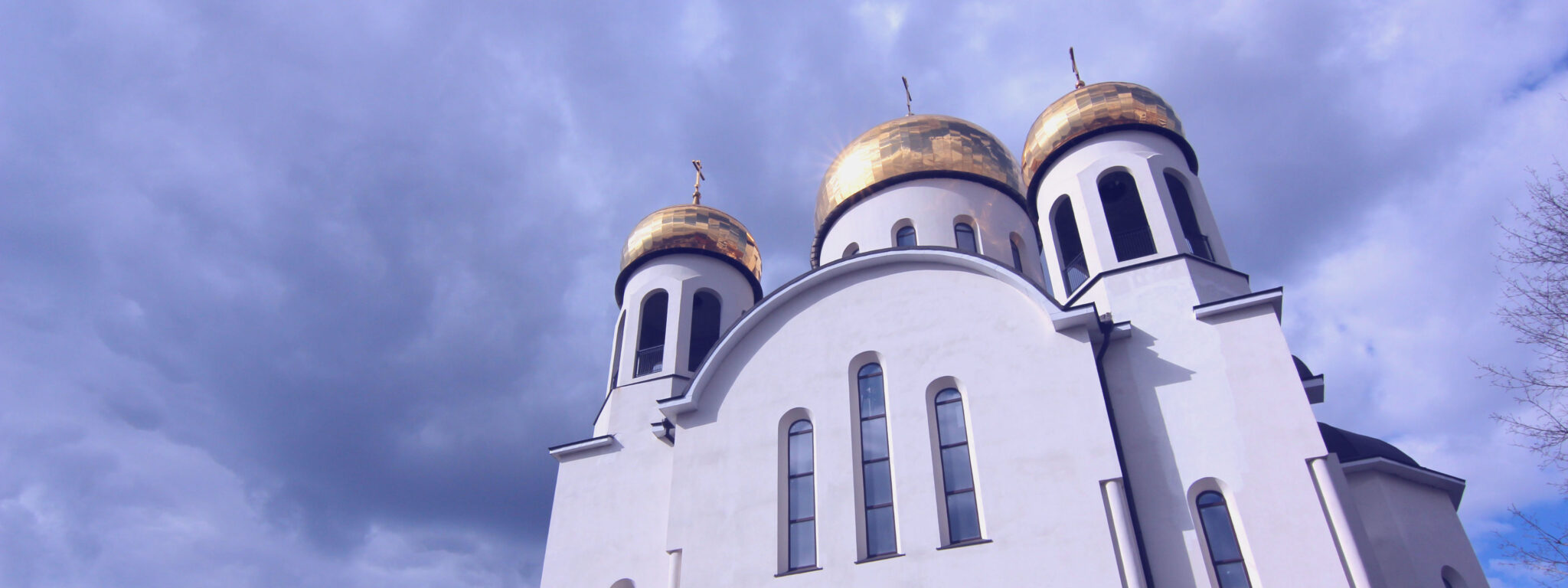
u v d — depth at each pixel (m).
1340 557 13.12
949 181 24.58
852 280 18.66
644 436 19.98
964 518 15.02
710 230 24.31
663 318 24.39
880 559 14.77
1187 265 17.27
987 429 15.56
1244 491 14.18
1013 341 16.44
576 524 19.11
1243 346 15.66
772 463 16.64
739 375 18.25
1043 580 13.63
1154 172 19.23
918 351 17.03
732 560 15.74
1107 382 16.19
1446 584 15.51
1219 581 13.73
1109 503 14.07
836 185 25.64
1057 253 19.95
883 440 16.44
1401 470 16.11
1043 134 21.31
